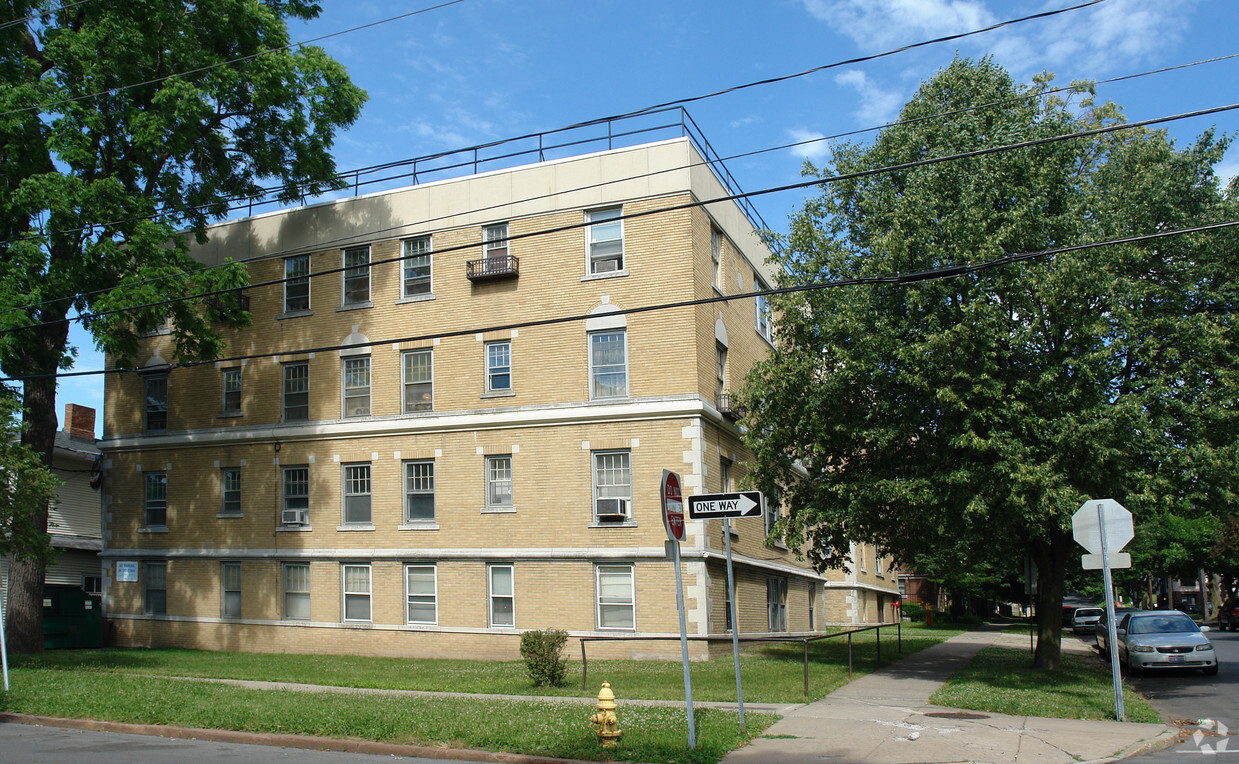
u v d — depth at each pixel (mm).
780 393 21016
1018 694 16688
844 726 13312
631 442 25031
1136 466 18016
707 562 24406
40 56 25734
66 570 35469
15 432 21594
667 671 21047
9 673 18969
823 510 20453
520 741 11922
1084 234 18031
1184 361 18250
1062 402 17609
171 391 30516
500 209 27094
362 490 27891
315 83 26656
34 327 22344
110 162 25203
